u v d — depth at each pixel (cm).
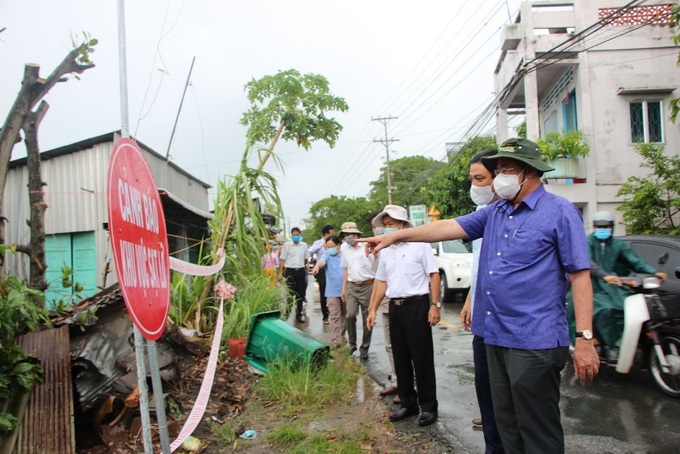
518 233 248
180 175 1344
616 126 1405
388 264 439
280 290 796
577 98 1435
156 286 235
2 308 318
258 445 382
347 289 679
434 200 2131
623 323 497
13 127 420
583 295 233
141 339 227
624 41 1409
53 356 357
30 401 325
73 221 1021
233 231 773
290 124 956
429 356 418
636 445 369
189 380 492
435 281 429
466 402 479
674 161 1148
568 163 1370
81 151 1028
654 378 496
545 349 234
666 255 578
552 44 1434
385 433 402
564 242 237
